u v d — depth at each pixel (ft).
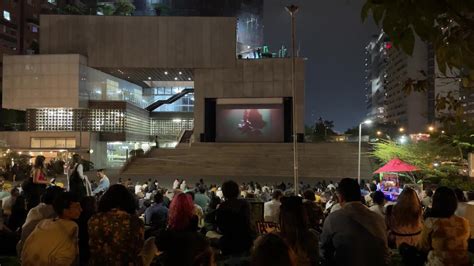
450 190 15.66
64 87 178.91
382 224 14.88
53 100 179.11
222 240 18.37
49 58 180.34
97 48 186.19
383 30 7.75
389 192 62.13
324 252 15.14
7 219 33.88
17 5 264.11
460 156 80.28
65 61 179.11
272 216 30.35
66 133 179.32
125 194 15.65
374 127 318.86
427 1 7.37
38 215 20.79
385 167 66.95
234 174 153.38
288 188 95.09
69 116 185.88
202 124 188.55
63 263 15.69
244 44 302.45
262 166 158.10
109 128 186.70
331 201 39.40
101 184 52.90
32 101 180.45
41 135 180.34
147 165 158.92
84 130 185.37
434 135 23.53
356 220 14.57
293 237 14.14
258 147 173.68
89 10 228.63
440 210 15.46
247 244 18.26
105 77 202.69
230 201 18.95
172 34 187.73
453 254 15.05
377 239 14.42
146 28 187.01
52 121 185.26
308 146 171.01
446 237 15.11
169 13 272.10
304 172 153.07
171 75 209.36
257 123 188.75
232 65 188.55
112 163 194.80
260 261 7.93
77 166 34.65
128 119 191.31
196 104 189.26
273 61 188.55
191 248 9.96
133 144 206.49
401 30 7.57
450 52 8.43
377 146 117.80
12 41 260.62
